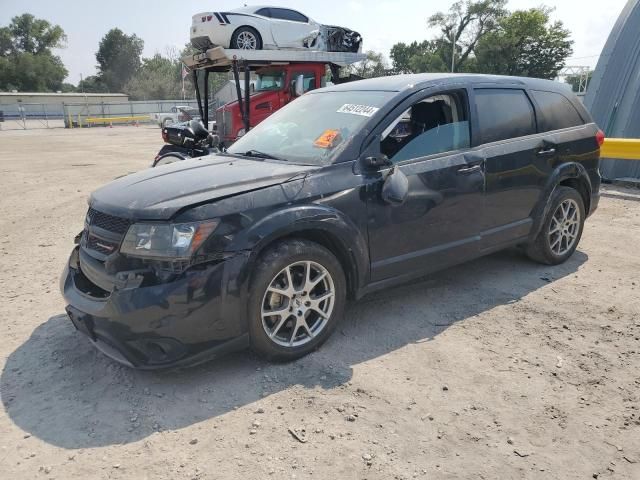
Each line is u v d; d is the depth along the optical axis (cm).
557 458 257
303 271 343
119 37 11319
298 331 353
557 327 393
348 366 341
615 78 991
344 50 1278
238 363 345
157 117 4144
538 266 522
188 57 1139
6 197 933
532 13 5831
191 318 298
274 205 325
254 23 1144
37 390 319
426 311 423
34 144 2258
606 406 297
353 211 357
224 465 254
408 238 391
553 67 6112
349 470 249
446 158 411
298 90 1104
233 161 394
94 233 332
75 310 323
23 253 595
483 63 6200
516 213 466
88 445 270
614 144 869
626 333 381
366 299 446
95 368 342
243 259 309
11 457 262
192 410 297
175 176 357
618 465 253
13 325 405
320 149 379
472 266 525
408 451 262
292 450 263
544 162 479
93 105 4847
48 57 9788
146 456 261
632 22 993
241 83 1230
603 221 691
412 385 319
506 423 284
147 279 299
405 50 8750
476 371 334
